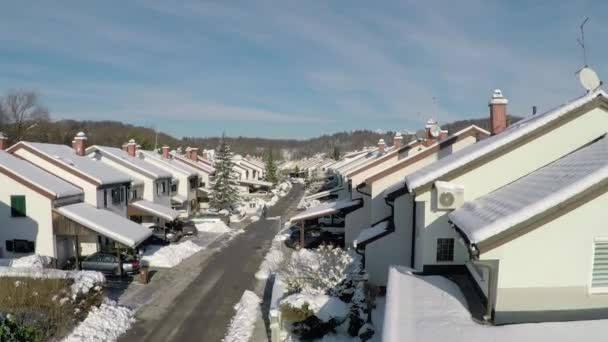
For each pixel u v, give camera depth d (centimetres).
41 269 1845
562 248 770
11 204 2469
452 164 1200
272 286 2350
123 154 4281
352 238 2773
